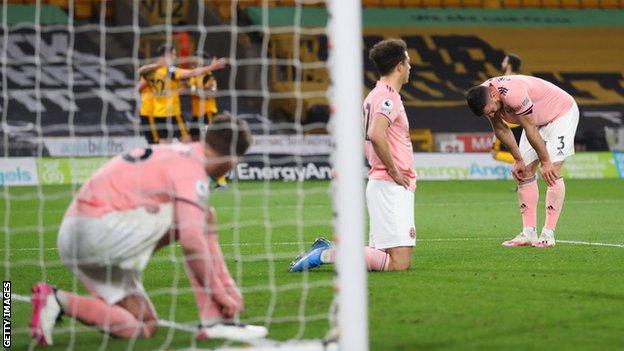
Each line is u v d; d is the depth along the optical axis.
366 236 45.78
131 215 21.27
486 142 95.81
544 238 39.31
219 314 22.03
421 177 85.56
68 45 101.69
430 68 107.75
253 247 40.12
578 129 101.81
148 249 21.59
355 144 18.94
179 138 61.50
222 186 69.44
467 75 107.50
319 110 99.44
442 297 26.91
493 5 115.56
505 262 34.47
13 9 103.44
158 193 21.36
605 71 109.62
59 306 21.17
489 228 47.66
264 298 27.03
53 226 49.84
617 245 39.84
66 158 81.31
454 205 61.56
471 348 20.64
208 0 102.94
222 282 22.50
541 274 31.36
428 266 33.38
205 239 21.38
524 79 38.03
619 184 80.62
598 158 89.06
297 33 26.77
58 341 21.94
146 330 22.11
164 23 103.00
